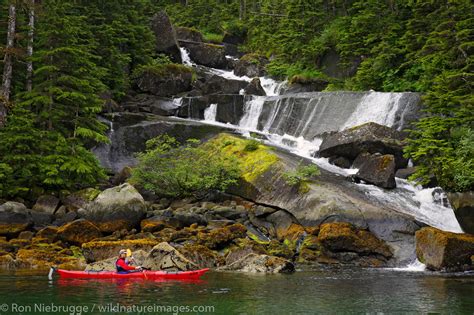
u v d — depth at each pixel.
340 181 21.83
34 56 24.67
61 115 23.67
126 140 28.02
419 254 16.53
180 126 28.95
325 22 41.78
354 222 18.27
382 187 21.73
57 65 24.05
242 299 11.04
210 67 45.81
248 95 32.78
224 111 32.72
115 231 19.00
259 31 48.78
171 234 18.02
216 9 55.94
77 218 20.02
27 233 18.45
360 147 23.92
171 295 11.40
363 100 27.75
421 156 21.19
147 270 14.31
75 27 25.78
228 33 52.12
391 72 31.08
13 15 24.22
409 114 25.33
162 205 21.86
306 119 29.36
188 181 22.20
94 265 14.41
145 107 32.25
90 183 23.05
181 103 33.28
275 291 12.05
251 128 31.78
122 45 35.31
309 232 18.52
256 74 42.53
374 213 18.52
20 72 25.75
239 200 21.94
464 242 15.87
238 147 24.86
